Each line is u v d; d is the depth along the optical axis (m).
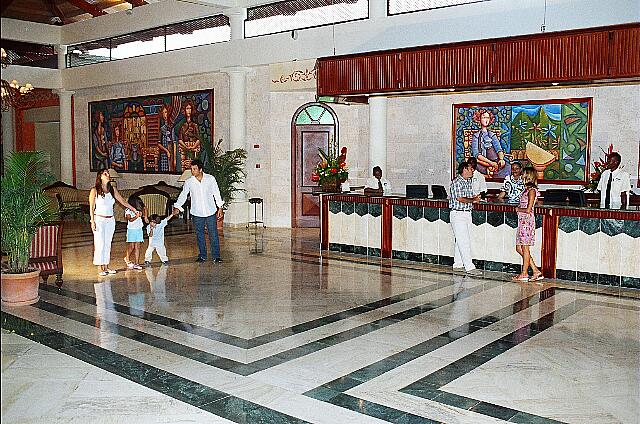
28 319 6.83
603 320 6.75
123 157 18.86
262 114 15.32
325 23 13.79
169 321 6.75
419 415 4.33
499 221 9.44
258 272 9.48
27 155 7.45
